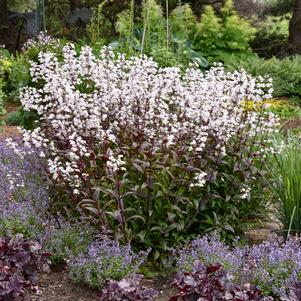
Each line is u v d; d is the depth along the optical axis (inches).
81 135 181.5
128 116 183.2
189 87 191.0
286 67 495.2
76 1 690.2
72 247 179.2
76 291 165.9
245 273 158.6
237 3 682.8
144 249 184.7
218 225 190.2
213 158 184.5
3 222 189.6
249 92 188.9
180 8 534.6
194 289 134.7
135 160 172.6
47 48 412.8
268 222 223.3
